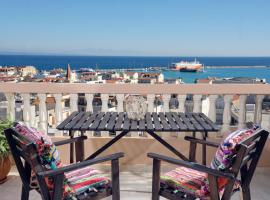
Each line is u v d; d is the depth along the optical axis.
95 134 3.62
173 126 2.40
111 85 3.41
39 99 3.46
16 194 2.82
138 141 3.55
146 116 2.75
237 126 3.50
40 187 1.77
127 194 2.83
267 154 3.45
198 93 3.39
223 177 1.72
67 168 1.79
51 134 3.55
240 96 3.41
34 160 1.73
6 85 3.40
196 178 2.08
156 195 2.07
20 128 1.89
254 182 3.10
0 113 3.49
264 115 3.45
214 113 3.44
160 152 3.56
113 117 2.72
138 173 3.36
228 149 1.73
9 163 3.04
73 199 1.92
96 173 2.20
